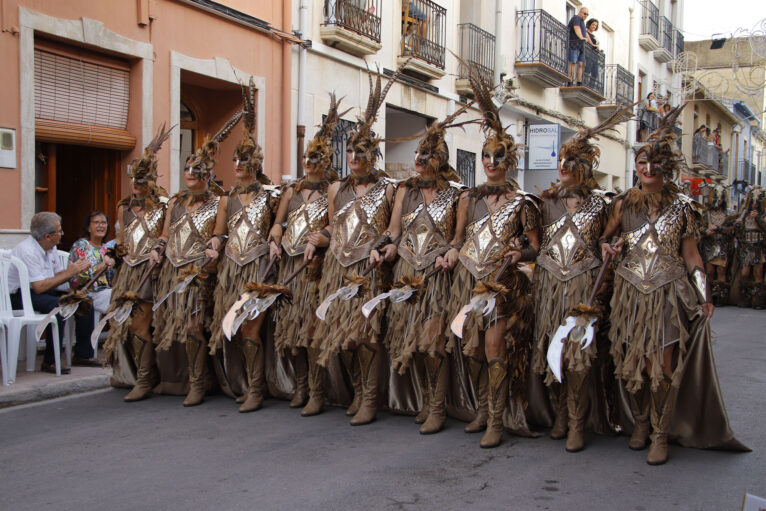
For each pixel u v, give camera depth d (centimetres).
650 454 436
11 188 736
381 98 538
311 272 539
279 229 560
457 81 1534
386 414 545
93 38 807
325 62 1173
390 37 1327
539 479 404
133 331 585
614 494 382
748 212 1359
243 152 569
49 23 758
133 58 870
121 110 875
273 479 399
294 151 1127
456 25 1543
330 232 536
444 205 498
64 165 910
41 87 780
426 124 1474
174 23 913
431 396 498
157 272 586
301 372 562
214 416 536
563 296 463
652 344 430
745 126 3850
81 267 662
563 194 476
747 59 1783
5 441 470
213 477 402
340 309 514
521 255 456
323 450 452
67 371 646
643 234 446
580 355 443
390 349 508
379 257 500
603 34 2278
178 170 934
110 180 891
